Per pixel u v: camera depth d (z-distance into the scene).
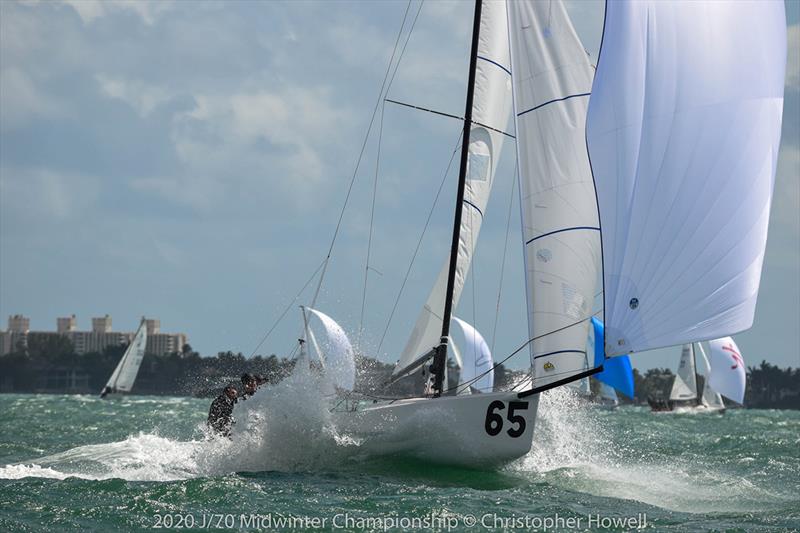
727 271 38.47
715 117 39.28
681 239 38.91
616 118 40.41
